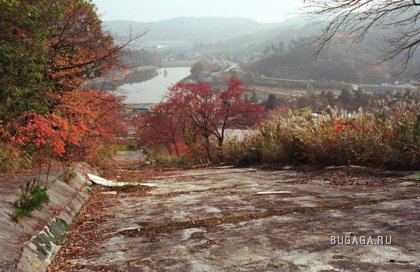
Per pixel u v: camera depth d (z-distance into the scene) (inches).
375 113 446.0
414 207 206.7
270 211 229.1
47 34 355.6
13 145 342.0
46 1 379.6
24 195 206.5
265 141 617.3
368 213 202.7
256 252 158.4
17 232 173.6
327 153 431.5
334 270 132.9
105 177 519.5
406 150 333.7
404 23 294.8
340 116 480.7
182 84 913.5
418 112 378.0
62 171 346.0
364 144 392.5
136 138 1573.6
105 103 636.7
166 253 166.9
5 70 302.0
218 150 841.5
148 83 6338.6
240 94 890.1
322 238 168.2
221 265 147.3
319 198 255.6
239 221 211.9
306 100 2066.9
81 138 518.6
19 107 320.2
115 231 211.5
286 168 495.8
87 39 510.3
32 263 150.6
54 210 230.8
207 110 882.8
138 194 358.3
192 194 331.6
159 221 226.5
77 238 202.5
